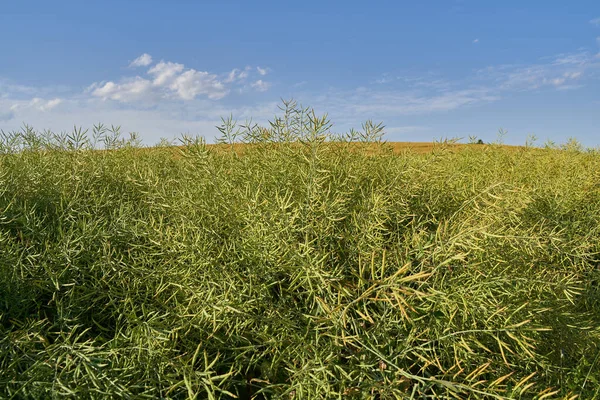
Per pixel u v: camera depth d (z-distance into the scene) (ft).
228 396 4.64
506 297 4.97
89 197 7.34
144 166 9.63
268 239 5.10
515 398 3.79
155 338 3.99
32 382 3.51
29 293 5.04
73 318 4.85
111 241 5.90
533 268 6.07
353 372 4.15
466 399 3.99
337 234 5.83
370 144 8.45
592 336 5.19
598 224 7.84
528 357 4.63
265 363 4.63
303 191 6.21
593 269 7.10
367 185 7.41
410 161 7.75
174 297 5.19
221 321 4.52
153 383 3.91
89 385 3.62
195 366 4.59
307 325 4.67
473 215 5.34
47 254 5.31
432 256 4.51
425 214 6.92
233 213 5.68
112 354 3.96
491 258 5.24
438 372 4.73
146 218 6.68
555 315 5.16
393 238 6.16
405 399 3.82
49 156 8.86
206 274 5.03
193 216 5.93
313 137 5.96
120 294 5.15
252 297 4.91
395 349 4.46
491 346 4.82
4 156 8.71
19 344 3.92
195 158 6.24
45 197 7.27
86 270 5.50
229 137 7.54
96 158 9.30
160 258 5.82
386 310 4.45
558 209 8.38
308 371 3.99
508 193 6.22
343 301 4.79
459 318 4.68
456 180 8.03
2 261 4.95
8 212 6.31
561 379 4.76
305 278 4.73
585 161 13.94
